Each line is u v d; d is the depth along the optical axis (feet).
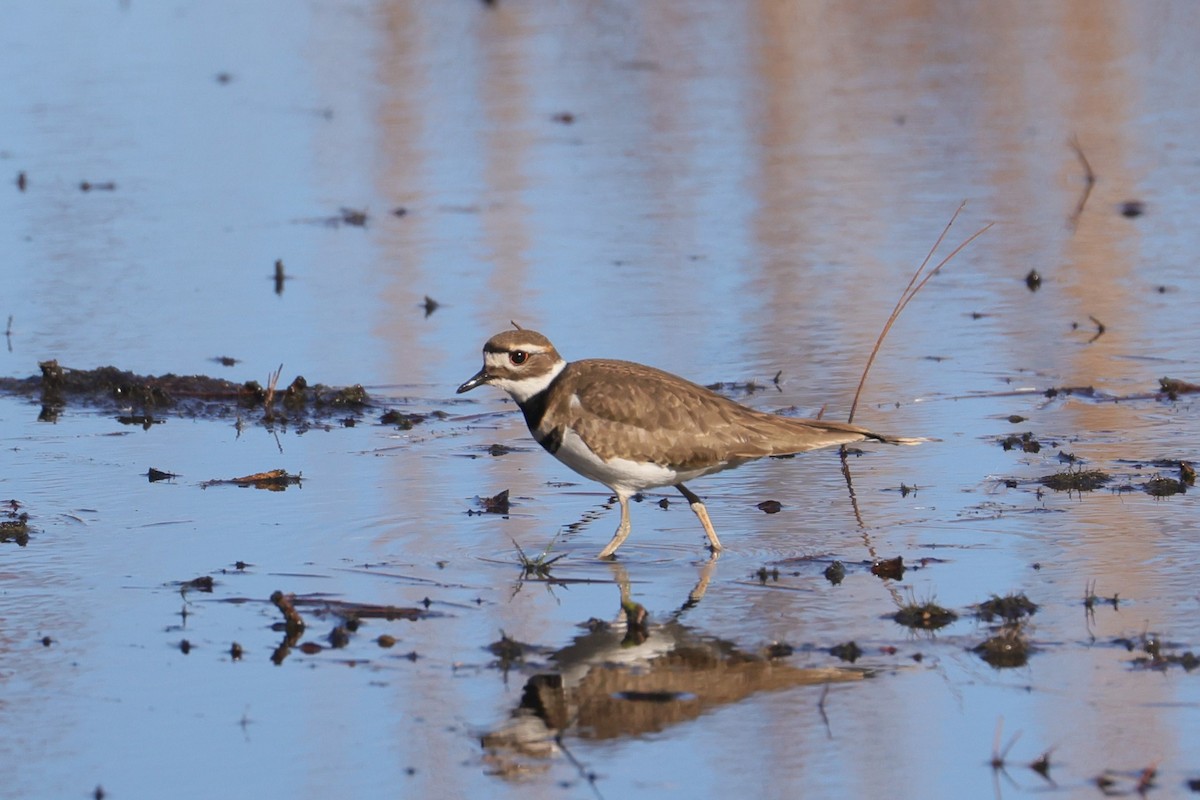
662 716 30.04
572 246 66.49
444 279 62.54
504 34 108.47
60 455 46.24
